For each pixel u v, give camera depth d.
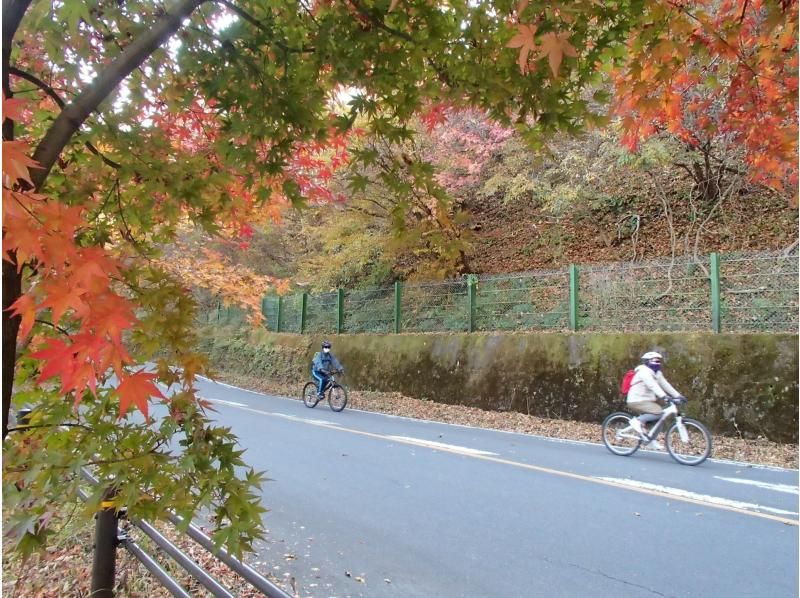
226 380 17.55
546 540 3.81
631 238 12.66
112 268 1.02
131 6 1.89
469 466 5.92
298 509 4.48
